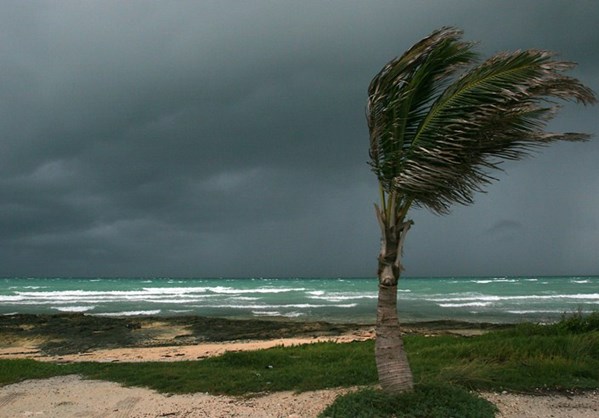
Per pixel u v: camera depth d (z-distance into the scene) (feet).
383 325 24.36
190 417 26.17
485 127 22.27
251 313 123.54
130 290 252.62
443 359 36.99
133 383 35.24
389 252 24.03
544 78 21.84
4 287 293.23
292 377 33.50
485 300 163.53
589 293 203.62
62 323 96.48
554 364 31.37
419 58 23.02
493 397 26.53
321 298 181.06
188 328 90.89
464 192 23.68
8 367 41.73
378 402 23.54
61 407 29.04
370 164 23.44
